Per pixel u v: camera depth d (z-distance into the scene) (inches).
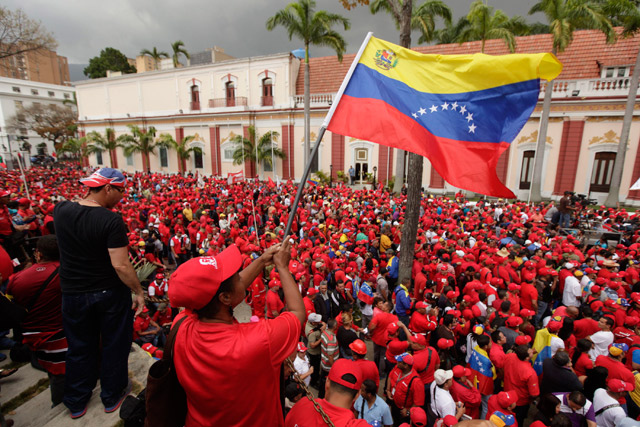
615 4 713.0
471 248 408.8
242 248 401.7
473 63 136.4
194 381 60.1
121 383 114.7
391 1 340.5
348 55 1235.9
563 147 905.5
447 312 251.6
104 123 1587.1
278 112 1201.4
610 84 854.5
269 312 272.4
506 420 165.6
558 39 757.9
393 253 392.8
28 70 2682.1
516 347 196.1
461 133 136.5
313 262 345.4
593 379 194.5
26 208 372.5
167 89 1407.5
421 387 182.7
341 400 102.9
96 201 107.5
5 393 129.6
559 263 386.3
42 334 116.5
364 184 1124.5
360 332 297.0
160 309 267.3
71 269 104.1
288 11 917.2
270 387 62.5
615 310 250.1
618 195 795.4
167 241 474.3
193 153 1387.8
